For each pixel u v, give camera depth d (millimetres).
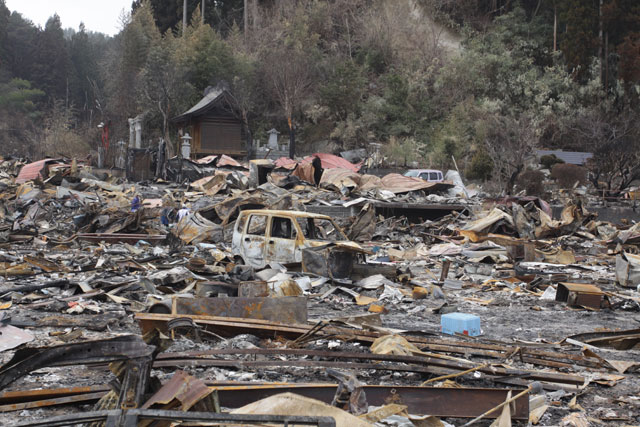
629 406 4926
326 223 13234
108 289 9648
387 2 86250
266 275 10094
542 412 4547
